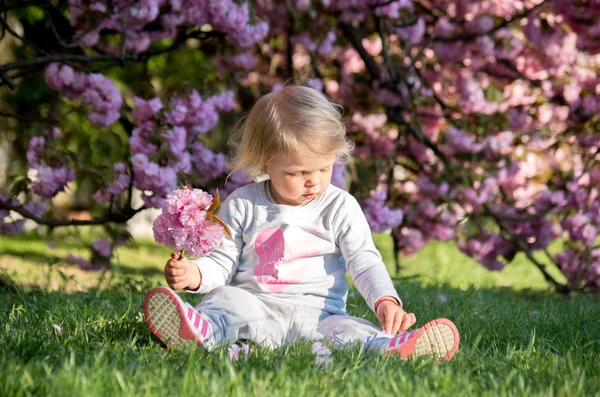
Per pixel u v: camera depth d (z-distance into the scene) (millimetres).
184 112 6496
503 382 3160
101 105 6617
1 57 12070
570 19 8711
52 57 6477
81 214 15133
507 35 8930
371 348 3586
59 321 4285
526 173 9422
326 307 3920
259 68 10203
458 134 8547
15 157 13414
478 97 9156
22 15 9094
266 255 3943
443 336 3559
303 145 3725
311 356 3340
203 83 7195
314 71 8672
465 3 9172
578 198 8625
